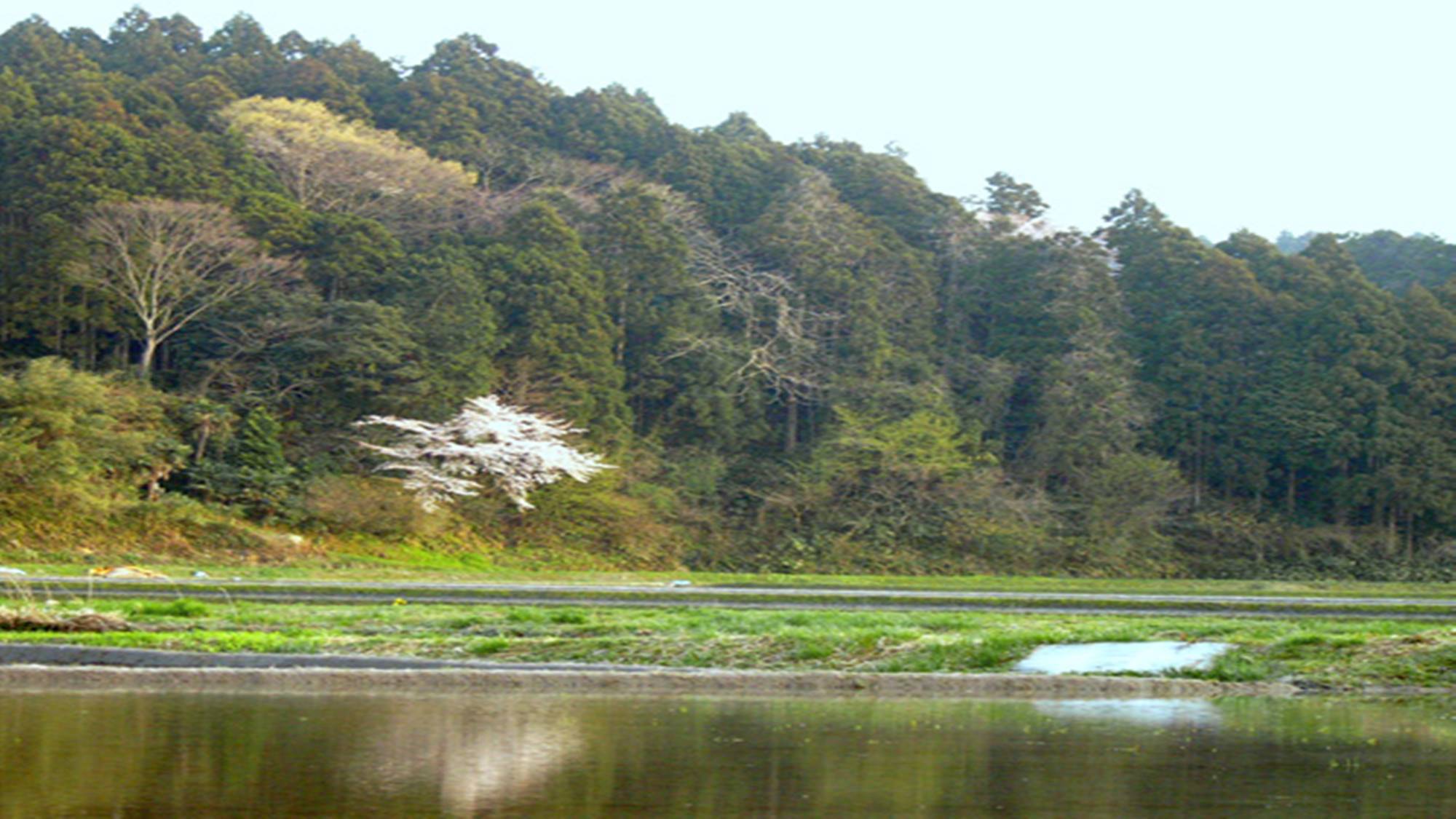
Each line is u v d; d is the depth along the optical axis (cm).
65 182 4634
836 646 1556
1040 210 7012
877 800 709
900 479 5175
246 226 4897
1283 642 1536
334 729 932
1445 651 1420
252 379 4659
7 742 855
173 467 4131
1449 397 5428
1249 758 865
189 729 921
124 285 4575
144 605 2048
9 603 1912
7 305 4606
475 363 4734
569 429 4656
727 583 3653
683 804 690
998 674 1298
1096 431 5309
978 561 4962
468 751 853
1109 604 2416
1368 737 966
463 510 4650
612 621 1989
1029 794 732
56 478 3691
